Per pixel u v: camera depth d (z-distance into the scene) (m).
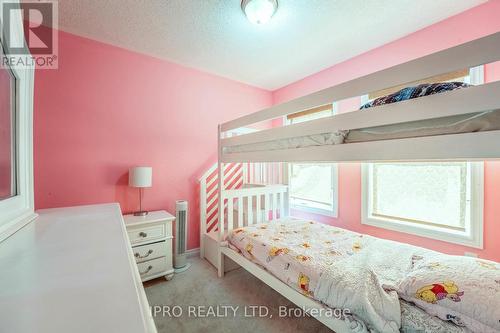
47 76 1.86
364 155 1.10
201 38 2.06
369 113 1.06
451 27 1.77
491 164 1.60
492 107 0.74
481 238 1.63
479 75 1.59
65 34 1.93
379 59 2.21
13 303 0.42
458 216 1.79
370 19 1.80
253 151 1.82
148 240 2.04
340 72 2.56
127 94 2.25
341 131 1.21
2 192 0.92
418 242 1.95
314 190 2.89
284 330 1.48
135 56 2.29
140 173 2.12
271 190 2.55
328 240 1.77
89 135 2.06
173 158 2.56
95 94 2.08
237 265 2.40
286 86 3.27
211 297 1.86
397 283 1.10
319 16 1.76
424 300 0.95
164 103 2.49
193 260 2.60
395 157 0.99
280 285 1.50
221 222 2.22
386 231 2.16
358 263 1.32
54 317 0.38
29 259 0.63
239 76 2.96
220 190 2.22
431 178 1.93
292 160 1.48
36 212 1.25
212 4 1.61
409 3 1.63
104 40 2.09
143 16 1.74
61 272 0.55
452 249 1.77
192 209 2.71
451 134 0.84
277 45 2.19
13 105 1.03
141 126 2.34
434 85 0.91
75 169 1.99
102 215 1.19
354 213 2.41
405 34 2.01
